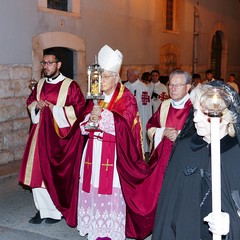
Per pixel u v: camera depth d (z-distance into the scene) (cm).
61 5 838
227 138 206
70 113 421
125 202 369
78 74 861
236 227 197
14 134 735
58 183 413
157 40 1156
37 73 769
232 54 1662
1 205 517
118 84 376
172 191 219
